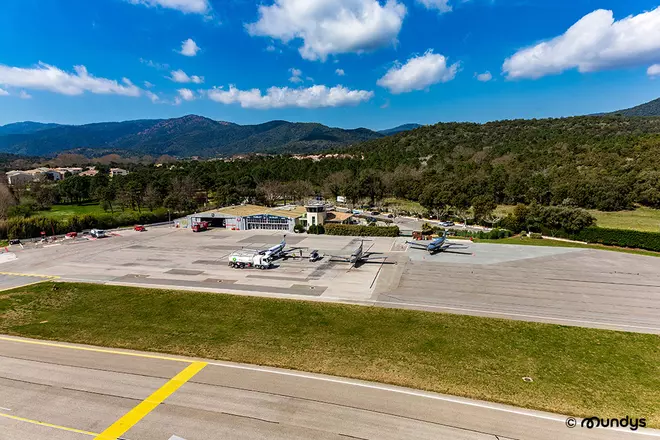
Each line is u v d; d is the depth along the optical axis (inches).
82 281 1753.2
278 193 5054.1
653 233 2181.3
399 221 3580.2
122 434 739.4
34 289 1651.1
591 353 1046.4
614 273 1763.0
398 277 1739.7
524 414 789.9
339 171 5944.9
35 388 906.7
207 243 2578.7
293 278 1745.8
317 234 2878.9
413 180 4940.9
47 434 743.7
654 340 1114.1
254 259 1918.1
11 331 1235.2
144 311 1390.3
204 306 1427.2
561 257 2069.4
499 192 4259.4
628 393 864.3
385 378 928.3
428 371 960.3
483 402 832.3
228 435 729.6
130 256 2228.1
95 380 938.7
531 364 992.2
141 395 871.7
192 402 841.5
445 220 3526.1
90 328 1251.2
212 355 1056.2
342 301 1453.0
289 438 719.1
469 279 1699.1
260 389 886.4
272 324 1258.0
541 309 1354.6
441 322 1254.3
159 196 4352.9
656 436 720.3
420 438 716.0
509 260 2017.7
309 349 1082.7
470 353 1051.9
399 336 1158.3
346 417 781.3
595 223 2783.0
